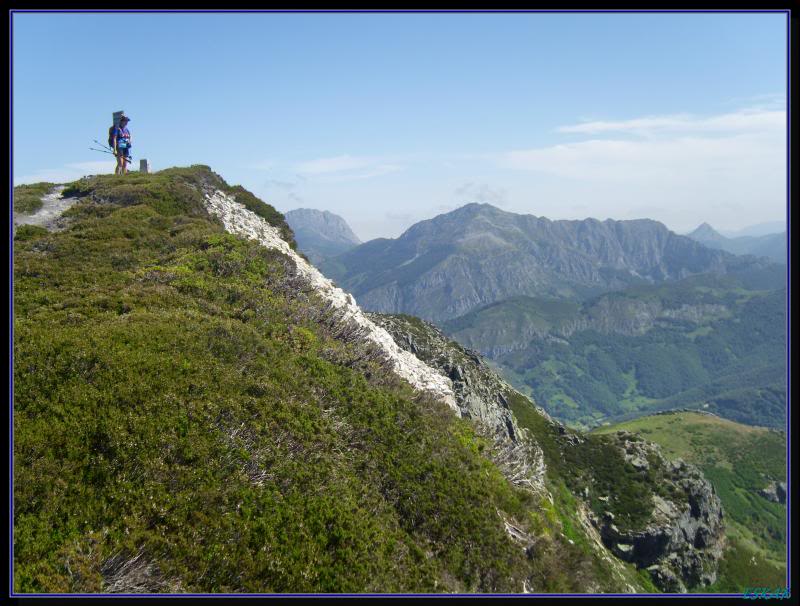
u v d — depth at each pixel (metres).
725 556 56.19
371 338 23.17
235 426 12.22
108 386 11.84
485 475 15.95
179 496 10.05
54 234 22.67
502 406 42.66
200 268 21.03
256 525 10.29
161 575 8.98
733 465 156.88
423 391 20.72
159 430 11.14
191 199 30.97
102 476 9.91
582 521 35.94
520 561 13.32
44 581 8.05
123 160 34.81
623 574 28.77
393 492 13.20
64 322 14.51
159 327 14.70
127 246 22.33
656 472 56.00
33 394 11.09
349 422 14.84
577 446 56.81
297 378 15.34
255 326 17.66
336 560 10.62
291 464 12.04
